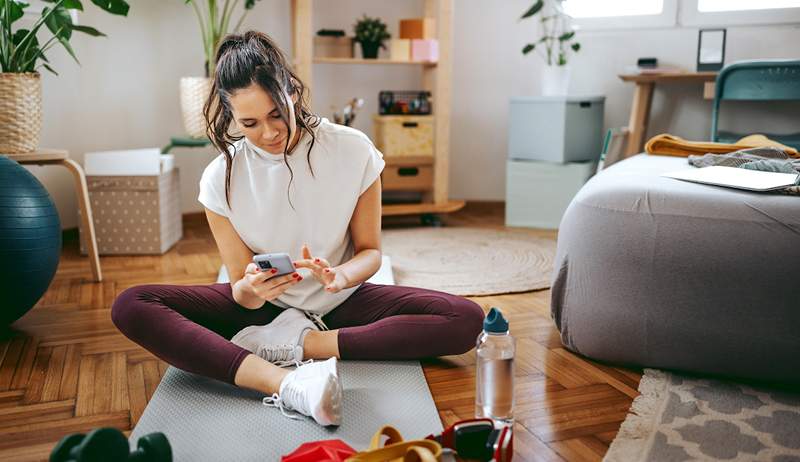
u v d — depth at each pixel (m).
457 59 3.87
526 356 1.75
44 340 1.89
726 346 1.52
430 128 3.51
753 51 3.31
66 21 2.38
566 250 1.71
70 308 2.17
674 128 3.48
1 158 1.91
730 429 1.33
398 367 1.62
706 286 1.51
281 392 1.38
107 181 2.84
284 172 1.52
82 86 3.15
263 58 1.36
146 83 3.36
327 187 1.55
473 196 4.02
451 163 3.98
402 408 1.41
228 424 1.35
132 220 2.88
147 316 1.47
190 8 3.42
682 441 1.29
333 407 1.30
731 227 1.49
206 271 2.64
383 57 3.84
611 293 1.61
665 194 1.57
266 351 1.56
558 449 1.27
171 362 1.48
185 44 3.44
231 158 1.52
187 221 3.54
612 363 1.68
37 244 1.88
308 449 1.17
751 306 1.48
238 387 1.52
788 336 1.46
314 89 3.77
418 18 3.83
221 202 1.54
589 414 1.42
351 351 1.60
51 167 3.06
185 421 1.37
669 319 1.56
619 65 3.59
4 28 2.31
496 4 3.79
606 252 1.61
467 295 2.30
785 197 1.50
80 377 1.63
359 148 1.56
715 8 3.36
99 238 2.88
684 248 1.52
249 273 1.42
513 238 3.17
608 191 1.64
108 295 2.32
